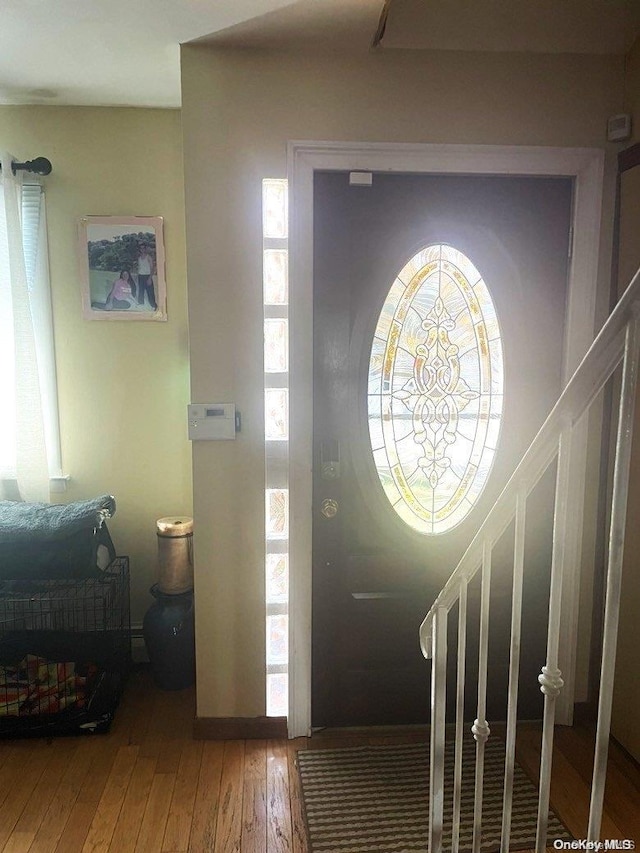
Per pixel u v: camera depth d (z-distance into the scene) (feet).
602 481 7.25
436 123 6.70
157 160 8.25
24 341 7.82
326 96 6.61
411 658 7.47
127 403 8.64
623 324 2.78
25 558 7.44
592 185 6.88
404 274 7.02
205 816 6.04
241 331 6.85
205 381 6.89
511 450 7.28
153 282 8.42
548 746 3.44
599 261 7.04
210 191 6.65
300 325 6.80
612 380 7.06
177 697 8.19
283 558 7.19
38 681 7.29
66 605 7.37
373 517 7.27
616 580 2.88
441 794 4.42
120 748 7.11
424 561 7.38
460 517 7.39
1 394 8.21
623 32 6.53
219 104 6.56
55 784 6.49
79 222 8.25
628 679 6.89
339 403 7.08
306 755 6.99
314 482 7.16
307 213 6.70
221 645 7.24
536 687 7.59
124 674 8.30
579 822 5.94
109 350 8.53
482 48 6.61
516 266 7.08
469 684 7.55
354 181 6.75
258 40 6.38
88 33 6.21
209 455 7.00
